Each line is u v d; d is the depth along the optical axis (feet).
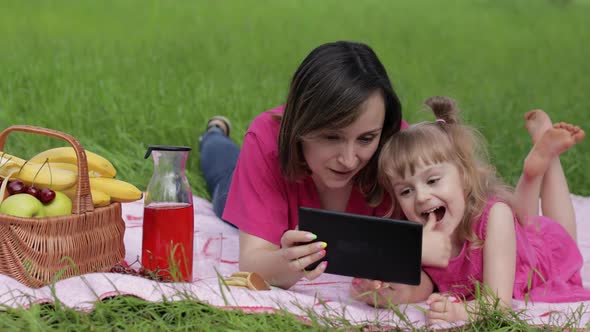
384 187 9.60
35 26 34.65
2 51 24.41
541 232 10.23
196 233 10.90
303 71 8.56
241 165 9.84
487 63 30.78
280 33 35.14
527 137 18.01
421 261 8.36
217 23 38.70
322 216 8.21
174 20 40.06
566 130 10.54
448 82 25.30
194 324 7.52
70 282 8.18
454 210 8.87
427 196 8.78
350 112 8.11
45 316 7.58
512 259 8.84
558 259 10.16
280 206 9.66
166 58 25.50
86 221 8.48
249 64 26.09
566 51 34.94
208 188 14.20
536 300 9.21
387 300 8.44
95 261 8.69
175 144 16.48
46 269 8.17
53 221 8.17
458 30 41.37
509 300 8.63
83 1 46.19
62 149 9.33
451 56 31.86
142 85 20.06
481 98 22.84
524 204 10.96
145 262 8.80
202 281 8.70
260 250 9.27
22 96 17.98
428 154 8.80
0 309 7.72
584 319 8.30
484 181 9.20
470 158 9.00
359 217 8.07
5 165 8.67
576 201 14.48
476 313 7.97
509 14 50.96
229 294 8.21
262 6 48.19
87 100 17.90
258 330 7.59
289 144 8.83
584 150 17.79
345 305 8.21
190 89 20.75
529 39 39.14
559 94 24.21
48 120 16.42
